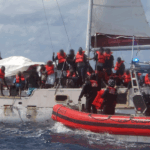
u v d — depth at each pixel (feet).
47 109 91.45
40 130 81.66
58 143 65.92
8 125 90.99
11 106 94.32
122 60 97.86
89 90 74.02
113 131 66.03
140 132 63.36
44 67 106.11
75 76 97.04
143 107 67.77
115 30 116.57
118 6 115.34
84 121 70.38
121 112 83.15
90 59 94.32
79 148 61.26
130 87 86.53
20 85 99.45
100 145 63.21
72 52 95.40
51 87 103.35
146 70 69.82
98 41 117.39
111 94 68.90
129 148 60.64
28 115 92.53
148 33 115.34
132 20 115.96
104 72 93.35
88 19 112.27
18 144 65.98
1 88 99.40
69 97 90.17
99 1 114.73
